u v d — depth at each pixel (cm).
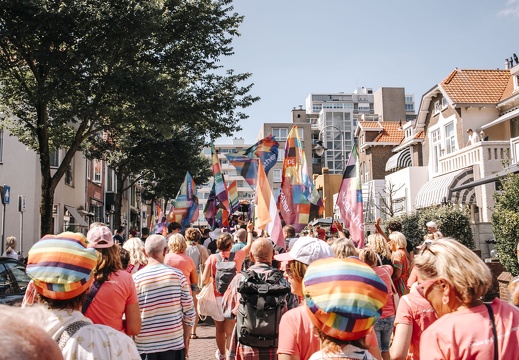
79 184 3048
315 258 377
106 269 402
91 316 388
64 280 292
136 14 1401
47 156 1636
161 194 3775
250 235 778
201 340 1007
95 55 1429
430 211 1833
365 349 254
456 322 266
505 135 2567
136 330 418
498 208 1281
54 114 1717
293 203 1100
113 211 3881
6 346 117
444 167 2658
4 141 2319
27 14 1328
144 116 1521
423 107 3039
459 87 2714
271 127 8150
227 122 1819
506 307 272
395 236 785
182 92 1795
